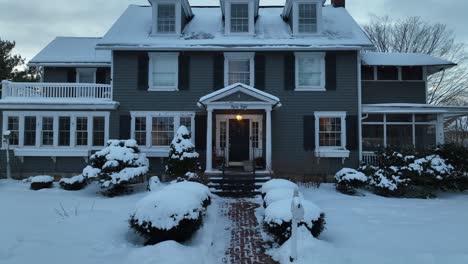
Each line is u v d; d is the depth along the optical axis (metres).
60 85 16.19
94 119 16.12
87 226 8.01
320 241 6.67
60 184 13.87
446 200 12.95
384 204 11.77
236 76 16.45
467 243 7.43
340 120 16.17
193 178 13.28
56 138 15.78
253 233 8.34
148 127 16.19
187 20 18.59
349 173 13.79
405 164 14.16
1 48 28.53
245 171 14.94
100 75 18.45
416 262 6.24
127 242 7.25
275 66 16.31
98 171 12.85
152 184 13.34
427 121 16.58
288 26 17.95
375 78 17.14
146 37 16.70
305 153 16.03
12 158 15.80
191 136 16.16
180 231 6.87
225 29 16.91
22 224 8.07
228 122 16.59
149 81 16.31
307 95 16.19
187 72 16.30
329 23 18.12
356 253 6.61
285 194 8.58
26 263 5.89
